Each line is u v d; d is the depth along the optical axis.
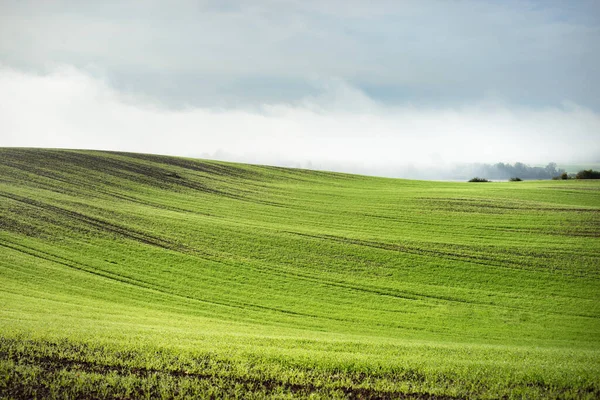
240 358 15.77
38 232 47.34
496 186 89.38
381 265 45.09
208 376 14.66
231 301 35.75
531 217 61.00
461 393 14.20
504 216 61.97
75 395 13.38
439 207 68.19
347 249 49.38
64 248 44.16
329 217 63.53
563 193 76.62
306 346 18.91
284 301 36.31
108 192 68.00
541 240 52.09
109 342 16.73
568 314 35.03
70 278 37.41
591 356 19.16
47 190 64.19
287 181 90.31
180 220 57.09
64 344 16.33
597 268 44.09
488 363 16.58
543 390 14.46
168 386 13.91
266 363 15.52
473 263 45.62
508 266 44.78
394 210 67.12
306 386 14.37
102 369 14.83
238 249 48.16
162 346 16.59
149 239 49.09
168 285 38.22
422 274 43.00
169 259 44.12
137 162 89.06
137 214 57.94
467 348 20.69
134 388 13.80
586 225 56.91
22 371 14.27
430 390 14.27
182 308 33.44
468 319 33.78
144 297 35.16
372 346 19.81
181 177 83.00
